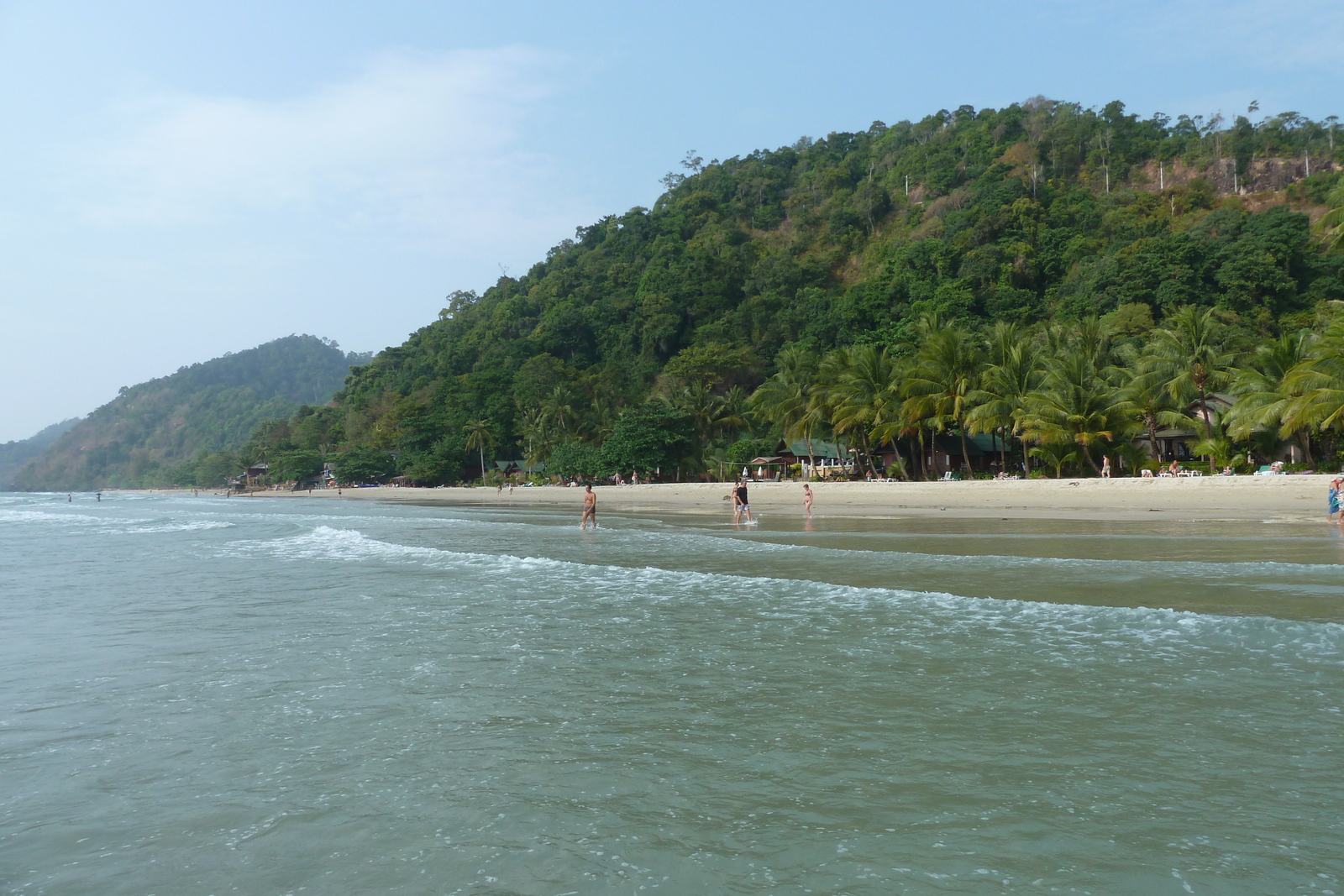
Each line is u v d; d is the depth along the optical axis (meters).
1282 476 30.98
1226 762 5.98
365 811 5.54
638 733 7.00
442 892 4.45
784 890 4.38
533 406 108.38
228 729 7.38
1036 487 38.78
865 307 104.12
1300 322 72.62
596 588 15.48
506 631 11.47
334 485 133.38
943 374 51.16
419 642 10.90
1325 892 4.23
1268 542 18.92
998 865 4.60
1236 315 73.38
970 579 14.81
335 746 6.87
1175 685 7.95
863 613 12.12
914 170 146.25
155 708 8.09
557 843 5.00
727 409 85.44
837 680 8.49
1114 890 4.30
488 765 6.34
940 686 8.17
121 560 23.31
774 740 6.74
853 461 68.50
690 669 9.12
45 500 137.50
